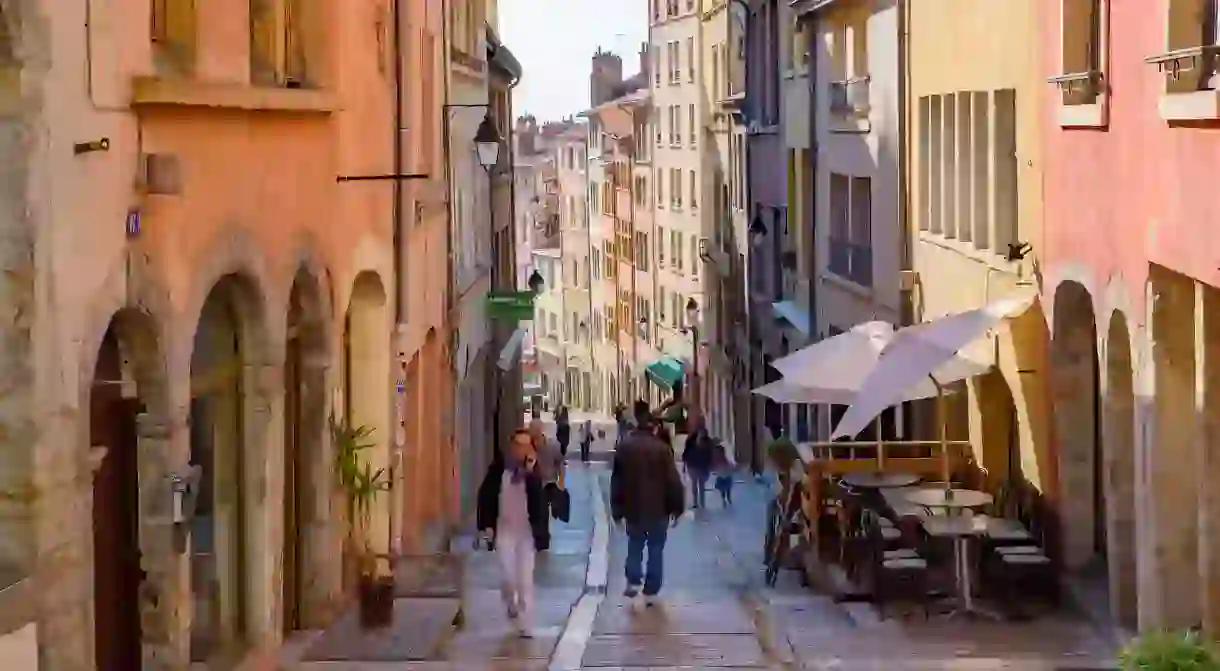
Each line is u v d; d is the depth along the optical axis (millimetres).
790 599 17875
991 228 20438
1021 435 19016
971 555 16906
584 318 87562
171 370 11617
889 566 16203
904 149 25250
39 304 9438
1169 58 13219
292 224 14812
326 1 15562
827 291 32094
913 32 24672
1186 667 9203
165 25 12227
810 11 31969
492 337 36031
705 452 30266
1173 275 14172
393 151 20031
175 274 11719
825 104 31984
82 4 10109
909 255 25109
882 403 15953
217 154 12664
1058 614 16375
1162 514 14219
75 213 10008
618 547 23469
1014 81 19375
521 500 15344
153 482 11609
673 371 58562
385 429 19328
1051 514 17984
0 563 9445
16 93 9352
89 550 10188
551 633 15523
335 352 16438
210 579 13484
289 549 15375
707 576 20594
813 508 19438
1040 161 18359
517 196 110125
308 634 15070
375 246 18766
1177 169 13414
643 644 14938
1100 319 16016
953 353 16281
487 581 19484
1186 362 14234
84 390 10141
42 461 9477
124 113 10867
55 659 9641
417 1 22109
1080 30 17031
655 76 65250
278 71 14797
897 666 13430
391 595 15359
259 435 13922
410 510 21859
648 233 67938
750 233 42719
